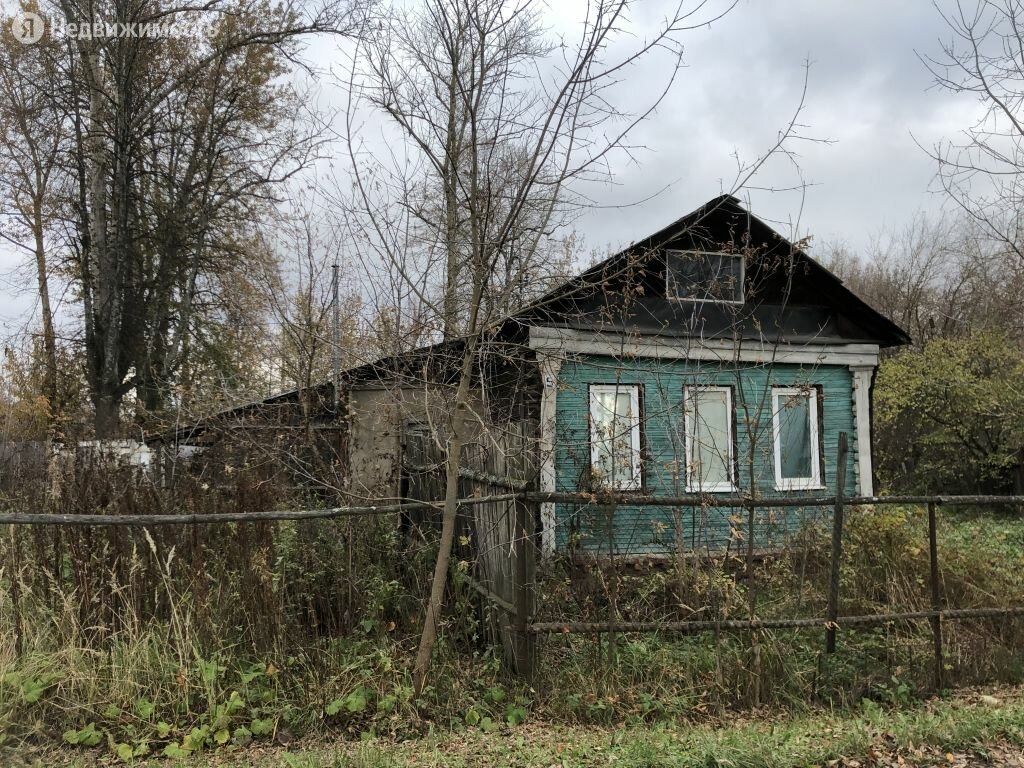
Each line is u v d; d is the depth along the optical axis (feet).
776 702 17.49
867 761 13.38
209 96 60.49
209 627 16.15
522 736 14.71
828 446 34.50
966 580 23.29
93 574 16.53
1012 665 19.42
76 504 17.69
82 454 19.54
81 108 55.77
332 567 18.52
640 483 28.91
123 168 55.31
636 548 25.57
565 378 30.01
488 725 15.15
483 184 16.80
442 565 16.92
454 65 15.85
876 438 65.72
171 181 59.36
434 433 18.25
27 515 14.62
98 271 54.49
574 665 17.13
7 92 54.24
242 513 15.97
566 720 15.83
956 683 18.83
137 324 58.70
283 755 13.25
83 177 58.39
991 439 59.36
